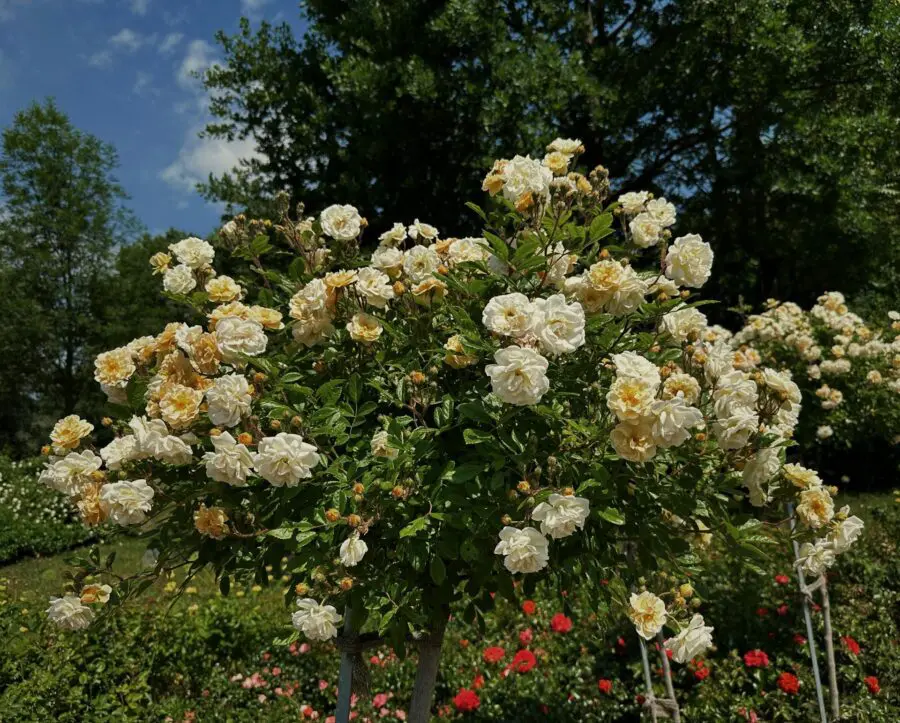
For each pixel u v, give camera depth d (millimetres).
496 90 8672
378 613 1827
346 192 10117
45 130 22062
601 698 3992
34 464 12211
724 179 10711
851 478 9961
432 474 1935
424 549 1826
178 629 4496
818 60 10000
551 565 2020
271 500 1999
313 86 10672
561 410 1898
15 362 21922
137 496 1880
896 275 12328
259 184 11500
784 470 2113
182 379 2047
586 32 10414
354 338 2047
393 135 9766
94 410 22750
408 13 9836
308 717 3961
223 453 1775
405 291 2191
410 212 10367
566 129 9969
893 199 11430
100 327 21922
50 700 3629
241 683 4328
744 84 9875
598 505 1863
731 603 4496
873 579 4891
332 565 1857
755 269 13219
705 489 2104
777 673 3965
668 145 10906
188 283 2367
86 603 2100
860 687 3906
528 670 4105
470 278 2281
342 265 2480
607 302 2002
